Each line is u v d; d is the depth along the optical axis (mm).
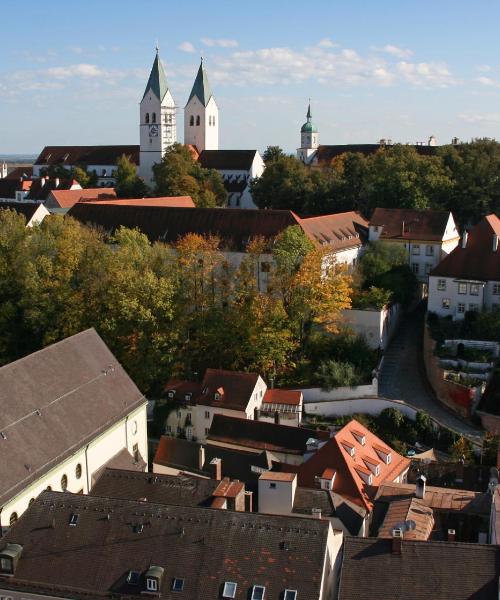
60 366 67500
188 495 55000
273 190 151375
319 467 63688
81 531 46406
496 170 133750
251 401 81562
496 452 71875
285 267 93188
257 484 62594
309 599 41375
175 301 91062
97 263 96625
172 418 84562
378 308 94875
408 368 93500
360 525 56281
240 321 89500
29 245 103250
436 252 116500
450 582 40156
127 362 88750
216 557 43719
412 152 144375
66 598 43562
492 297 95625
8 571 45094
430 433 79312
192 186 160250
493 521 51156
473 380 82625
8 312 97875
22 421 59781
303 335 93438
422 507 54094
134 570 43938
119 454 69500
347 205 142500
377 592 40375
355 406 84625
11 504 54219
